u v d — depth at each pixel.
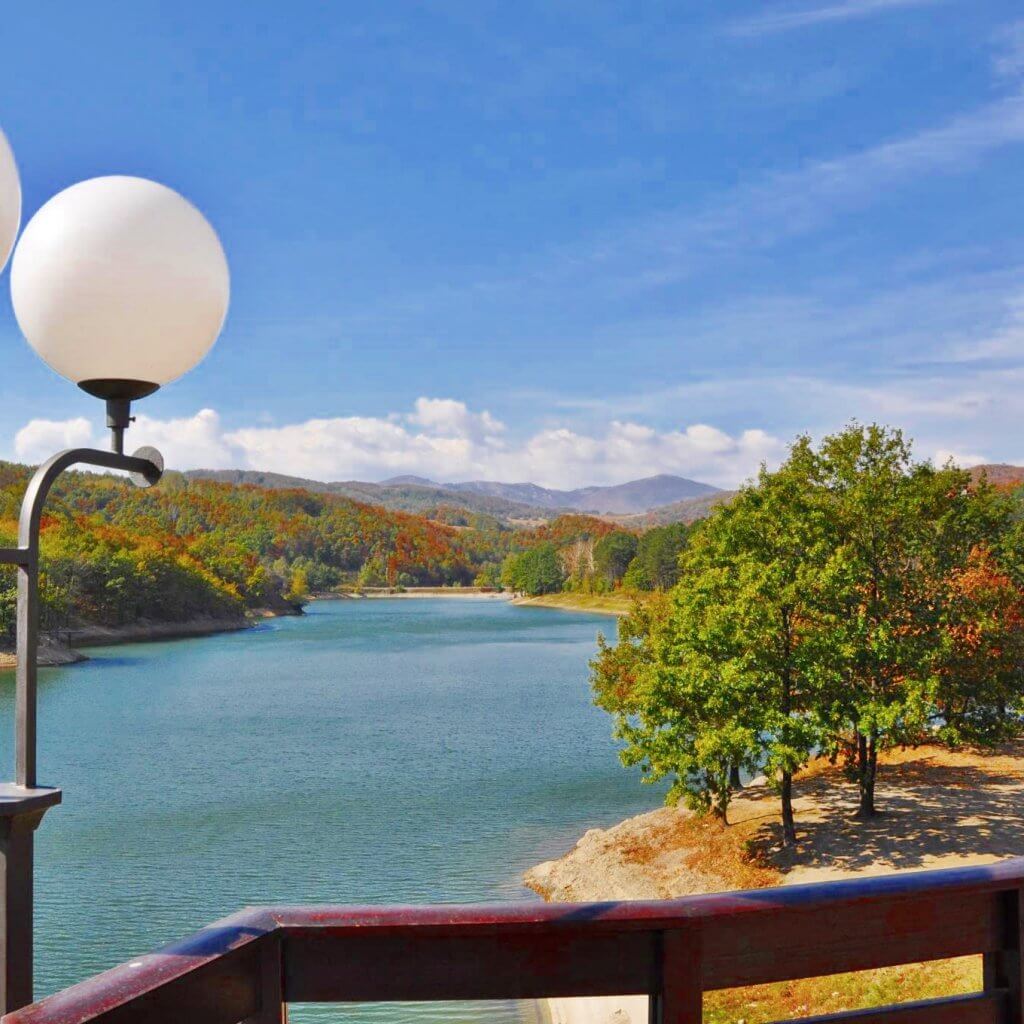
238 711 54.91
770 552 25.44
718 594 24.98
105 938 21.36
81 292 2.17
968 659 24.91
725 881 22.27
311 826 30.36
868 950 2.18
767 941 2.10
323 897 23.83
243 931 1.82
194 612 135.25
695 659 23.80
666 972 2.00
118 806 33.28
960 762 30.94
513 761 39.66
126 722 51.44
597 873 24.23
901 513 25.55
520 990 1.96
